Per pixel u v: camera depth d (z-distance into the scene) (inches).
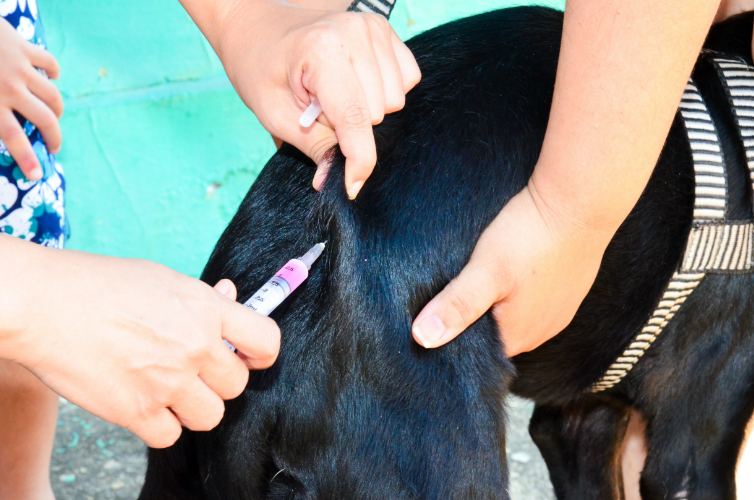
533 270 38.5
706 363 51.4
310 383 38.8
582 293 41.7
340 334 38.6
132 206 110.7
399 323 38.6
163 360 30.3
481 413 39.5
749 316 49.9
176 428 33.4
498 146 42.1
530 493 82.4
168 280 31.5
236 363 33.0
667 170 46.4
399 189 40.4
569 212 37.4
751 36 49.1
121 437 90.2
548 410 64.2
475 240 40.2
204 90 106.3
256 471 39.8
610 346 49.3
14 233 56.9
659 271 46.5
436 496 38.1
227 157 110.1
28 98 57.6
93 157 107.3
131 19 102.2
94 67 103.9
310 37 36.6
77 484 82.3
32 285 28.1
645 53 33.2
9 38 57.4
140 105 105.8
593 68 34.1
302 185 42.9
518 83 44.3
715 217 44.8
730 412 53.2
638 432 66.3
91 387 29.9
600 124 34.7
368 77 36.8
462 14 105.8
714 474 54.7
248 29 41.4
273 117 40.6
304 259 38.5
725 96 45.6
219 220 113.0
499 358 40.7
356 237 38.9
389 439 38.5
